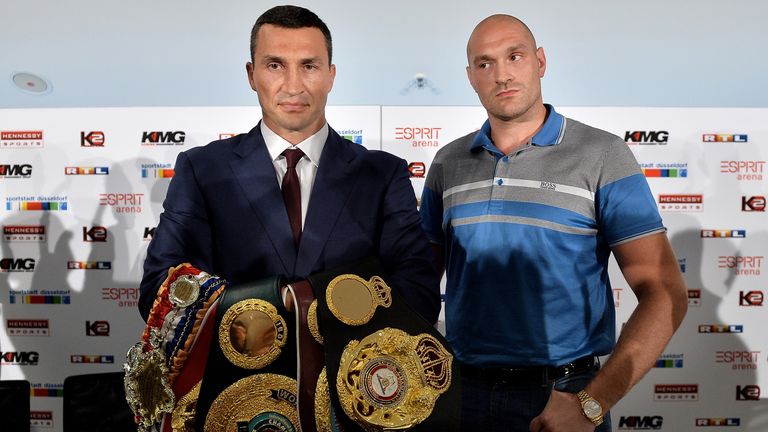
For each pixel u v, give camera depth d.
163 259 1.13
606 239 1.65
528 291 1.63
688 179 2.63
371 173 1.23
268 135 1.25
